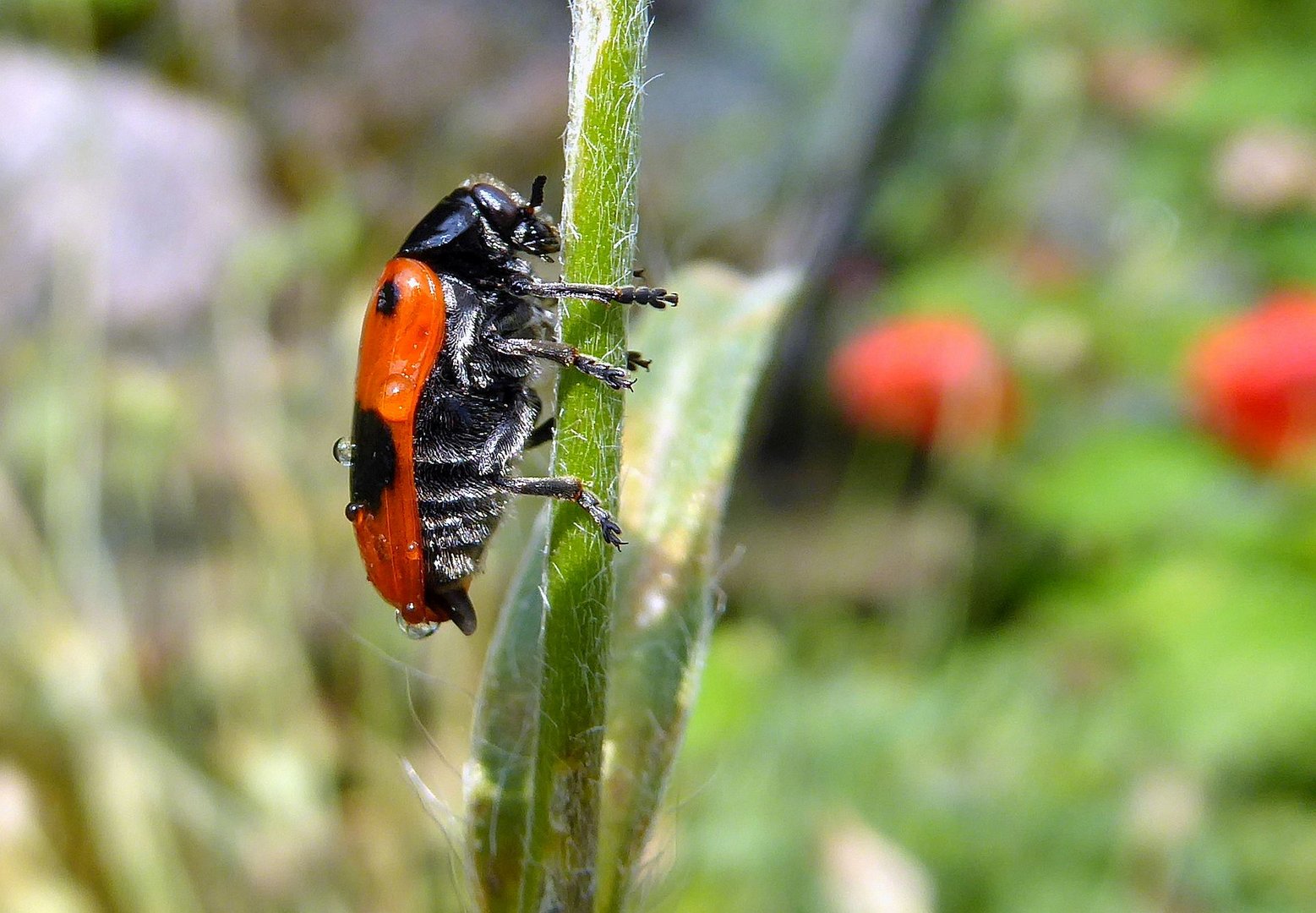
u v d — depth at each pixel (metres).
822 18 0.13
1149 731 0.08
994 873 0.07
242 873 0.06
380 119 0.12
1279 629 0.08
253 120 0.12
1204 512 0.09
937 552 0.10
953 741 0.08
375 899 0.06
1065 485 0.09
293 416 0.08
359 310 0.08
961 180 0.11
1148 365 0.10
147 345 0.10
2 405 0.08
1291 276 0.10
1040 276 0.10
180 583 0.07
